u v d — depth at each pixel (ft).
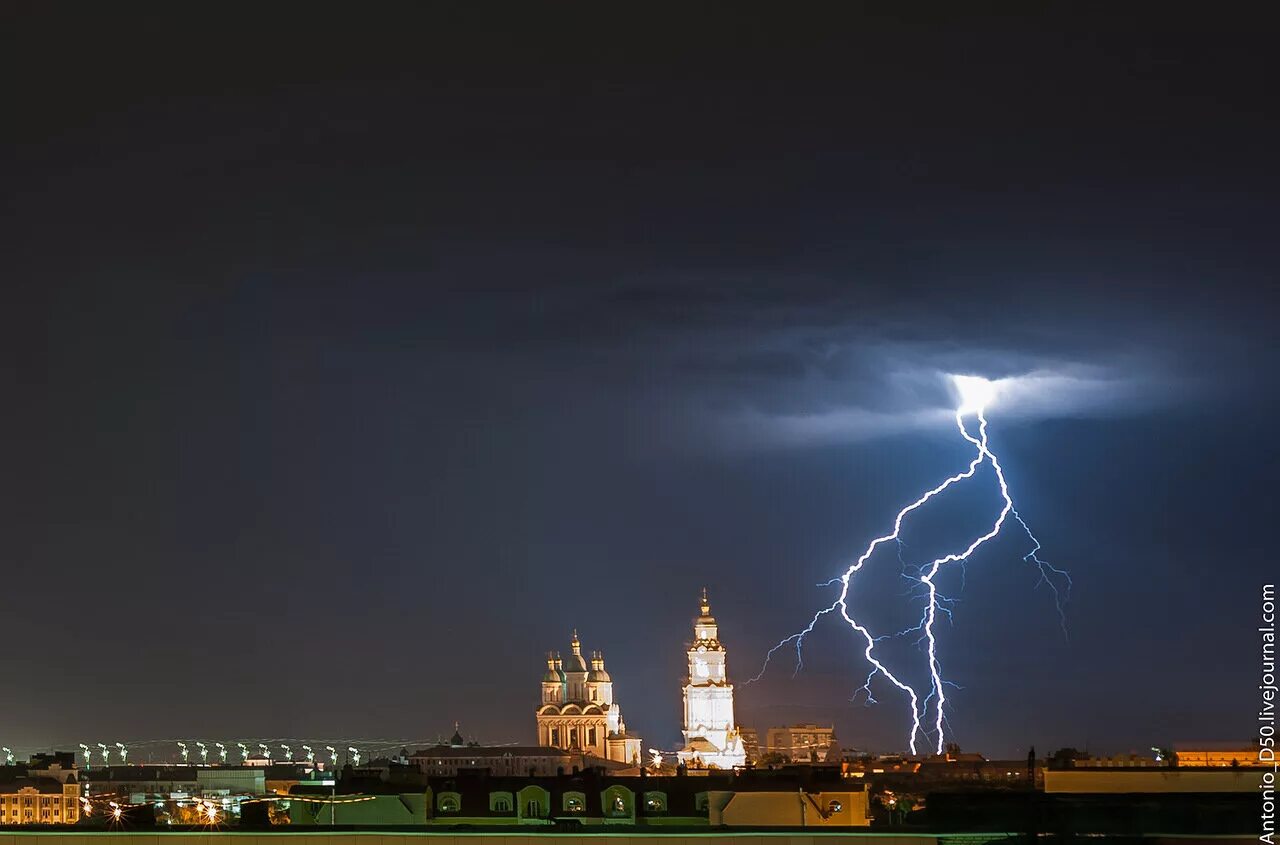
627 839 206.69
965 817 211.00
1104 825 206.39
